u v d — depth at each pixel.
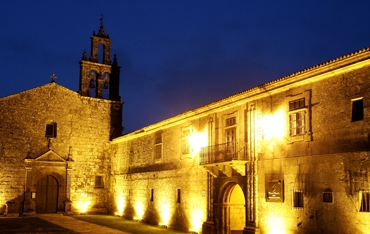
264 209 16.14
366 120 12.23
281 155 15.55
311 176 13.98
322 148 13.68
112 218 29.66
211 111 20.64
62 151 32.97
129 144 31.56
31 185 31.17
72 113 33.84
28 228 22.19
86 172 33.78
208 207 19.89
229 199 19.30
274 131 16.05
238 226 19.38
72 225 24.22
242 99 18.12
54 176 32.50
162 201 25.20
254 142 17.16
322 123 13.82
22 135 31.44
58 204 32.34
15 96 31.59
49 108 32.88
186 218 22.12
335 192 12.92
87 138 34.22
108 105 35.66
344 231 12.43
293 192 14.74
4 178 30.28
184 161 23.05
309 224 13.83
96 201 33.91
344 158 12.75
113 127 35.50
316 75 14.15
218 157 19.55
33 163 31.48
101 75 36.06
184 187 22.72
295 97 15.12
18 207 30.50
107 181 34.59
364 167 12.05
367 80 12.37
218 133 19.95
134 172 29.95
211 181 19.91
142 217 27.72
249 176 17.05
